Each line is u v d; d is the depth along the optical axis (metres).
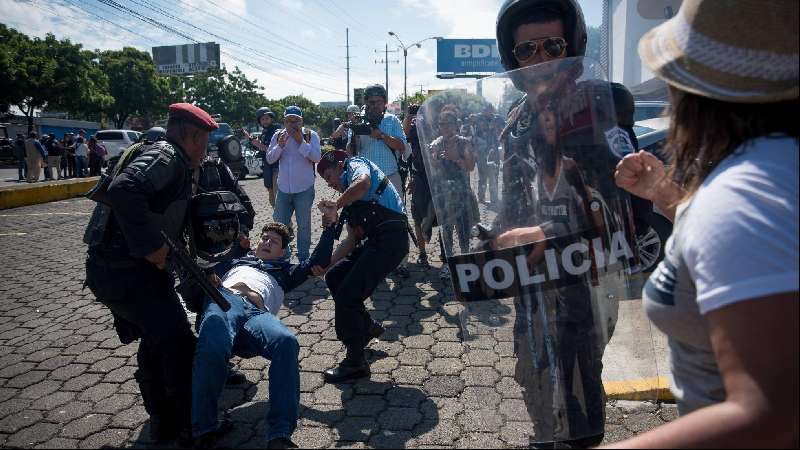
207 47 68.62
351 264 3.41
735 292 0.79
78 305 4.93
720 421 0.78
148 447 2.66
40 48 34.03
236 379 3.32
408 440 2.65
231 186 3.31
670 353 1.15
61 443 2.70
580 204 1.58
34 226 9.62
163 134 2.77
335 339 3.98
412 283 5.35
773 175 0.84
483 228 1.65
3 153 28.45
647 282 1.16
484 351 1.69
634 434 2.57
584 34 1.97
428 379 3.30
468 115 1.67
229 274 3.20
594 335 1.61
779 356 0.76
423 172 5.68
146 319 2.55
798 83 0.89
